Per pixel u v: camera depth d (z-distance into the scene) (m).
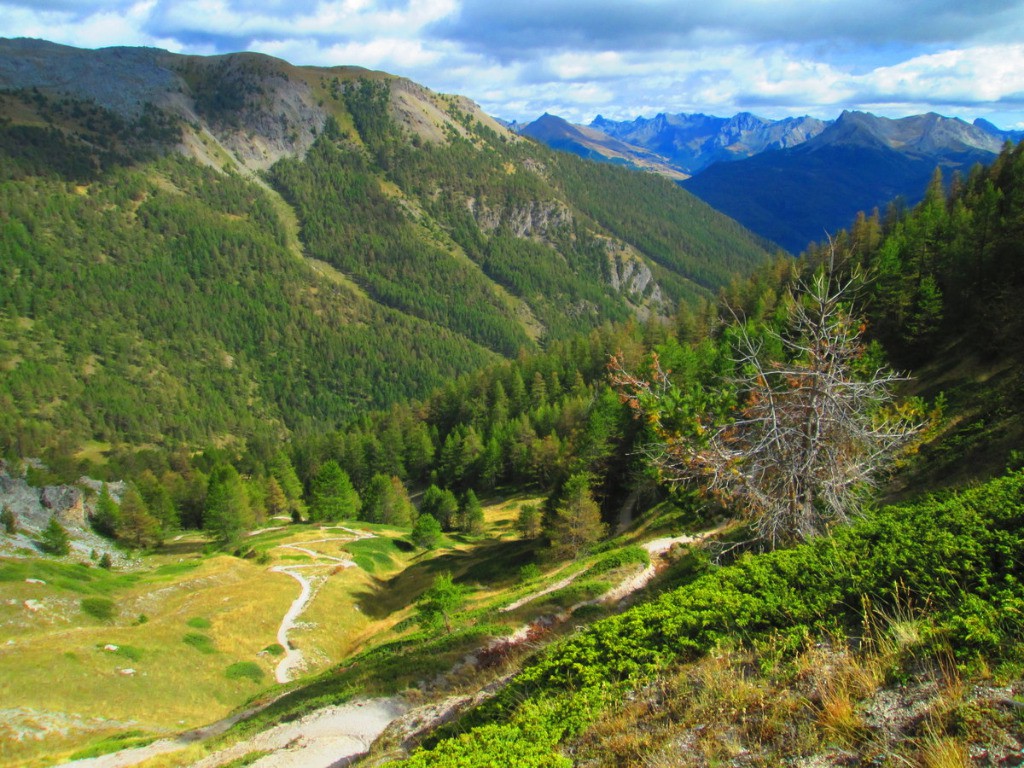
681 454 13.29
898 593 6.84
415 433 112.00
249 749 17.58
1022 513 7.31
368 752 13.37
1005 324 36.72
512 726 7.07
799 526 12.02
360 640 44.78
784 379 13.26
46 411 168.62
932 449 24.83
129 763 21.66
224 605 46.62
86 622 44.78
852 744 4.76
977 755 4.11
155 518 85.31
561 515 43.19
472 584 45.97
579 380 100.62
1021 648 5.00
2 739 27.05
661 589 18.02
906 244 57.62
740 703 5.91
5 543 64.50
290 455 134.75
